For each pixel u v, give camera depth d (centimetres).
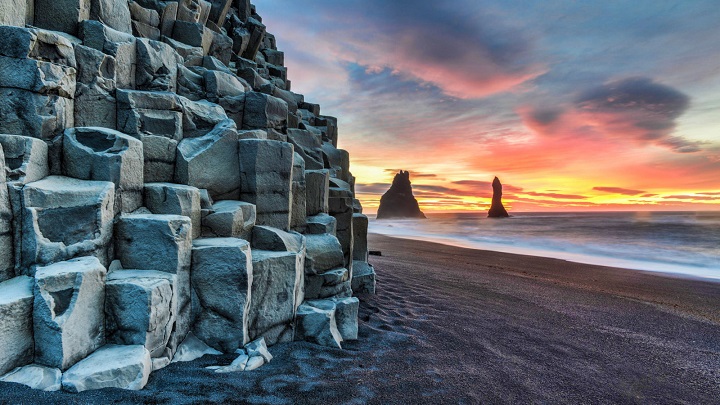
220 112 639
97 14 603
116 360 318
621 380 471
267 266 464
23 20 486
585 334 638
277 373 388
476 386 410
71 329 308
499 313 719
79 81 484
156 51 609
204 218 487
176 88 667
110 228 394
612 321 727
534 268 1415
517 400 390
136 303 345
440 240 2898
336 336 501
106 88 512
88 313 327
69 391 286
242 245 432
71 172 419
